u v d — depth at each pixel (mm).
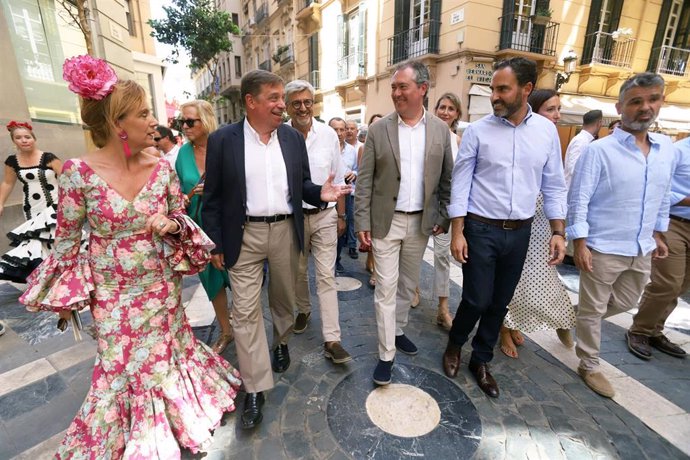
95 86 1295
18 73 4316
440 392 2139
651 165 2016
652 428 1896
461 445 1764
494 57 8734
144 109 1396
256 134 1856
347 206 4609
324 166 2631
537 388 2188
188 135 2330
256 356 1918
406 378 2266
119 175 1467
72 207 1418
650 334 2611
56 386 2135
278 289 2135
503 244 1985
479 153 1980
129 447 1526
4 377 2213
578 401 2082
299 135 2102
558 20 9320
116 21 7438
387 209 2145
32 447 1711
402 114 2121
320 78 14867
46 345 2572
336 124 4270
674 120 11445
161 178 1573
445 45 9023
